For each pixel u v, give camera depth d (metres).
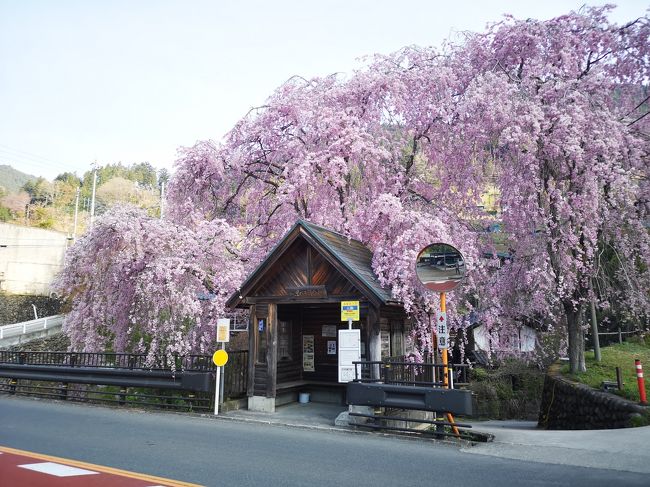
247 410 10.52
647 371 14.07
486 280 14.04
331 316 12.17
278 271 10.54
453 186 15.16
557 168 12.95
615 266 14.84
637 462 5.89
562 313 15.49
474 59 15.48
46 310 35.47
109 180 77.50
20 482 4.86
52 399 12.47
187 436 7.67
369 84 14.70
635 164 12.66
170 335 11.48
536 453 6.53
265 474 5.31
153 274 11.50
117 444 6.97
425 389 7.66
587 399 11.93
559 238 12.48
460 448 6.93
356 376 8.77
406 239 11.34
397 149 15.29
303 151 14.68
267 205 16.75
